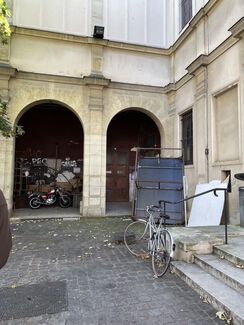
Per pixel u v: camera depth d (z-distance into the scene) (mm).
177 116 8531
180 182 7227
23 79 7758
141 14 9148
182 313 2443
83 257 4094
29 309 2504
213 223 5539
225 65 5887
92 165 8125
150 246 3934
